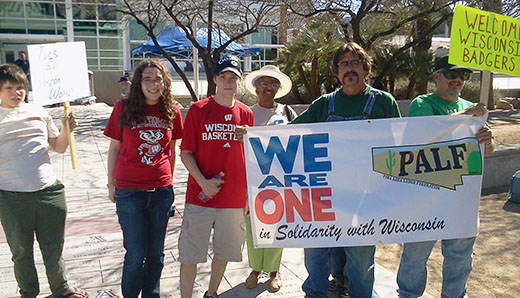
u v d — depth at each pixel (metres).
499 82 26.00
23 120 3.37
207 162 3.44
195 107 3.43
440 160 3.20
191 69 30.52
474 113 3.15
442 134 3.19
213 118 3.42
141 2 15.65
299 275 4.37
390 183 3.21
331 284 4.03
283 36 17.47
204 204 3.46
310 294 3.47
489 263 4.78
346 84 3.26
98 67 29.62
